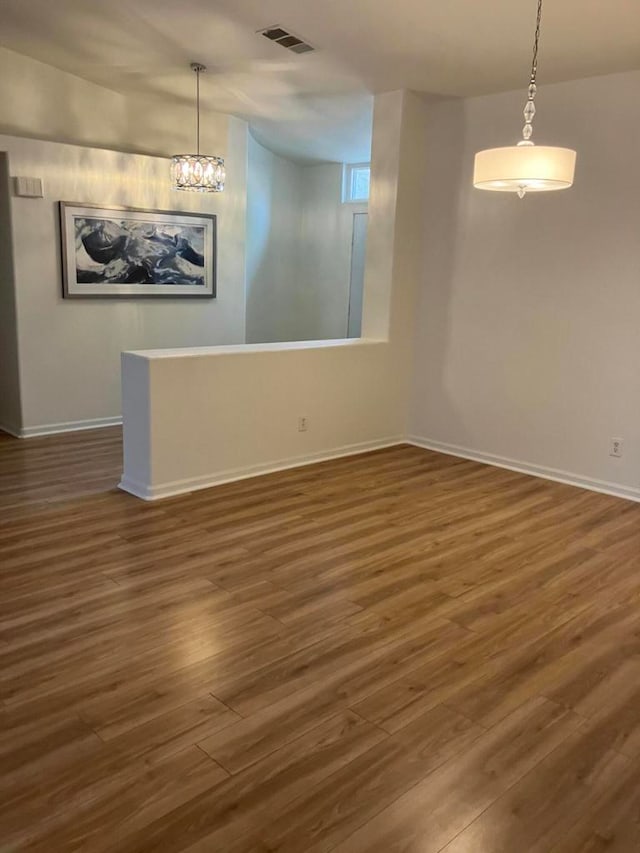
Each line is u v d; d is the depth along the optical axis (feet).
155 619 9.23
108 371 19.38
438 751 6.89
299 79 16.17
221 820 5.94
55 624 9.01
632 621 9.61
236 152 21.02
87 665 8.14
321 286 26.53
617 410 14.78
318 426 16.72
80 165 17.70
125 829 5.82
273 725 7.20
